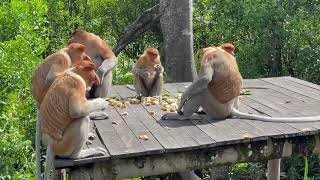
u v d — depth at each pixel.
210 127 4.45
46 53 9.57
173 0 6.69
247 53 8.45
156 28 10.43
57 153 3.77
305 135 4.34
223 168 6.76
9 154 5.19
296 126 4.44
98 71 4.88
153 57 5.54
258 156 4.30
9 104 5.64
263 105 5.11
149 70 5.55
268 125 4.48
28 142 5.37
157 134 4.28
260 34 8.27
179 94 5.65
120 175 3.97
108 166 3.93
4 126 5.34
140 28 7.43
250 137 4.18
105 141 4.13
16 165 5.44
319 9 8.18
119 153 3.88
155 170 4.05
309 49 8.23
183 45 6.74
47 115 3.74
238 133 4.29
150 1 10.51
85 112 3.70
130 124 4.55
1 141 5.17
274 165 5.69
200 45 9.97
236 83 4.59
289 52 8.48
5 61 5.84
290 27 8.07
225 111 4.62
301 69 8.38
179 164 4.11
